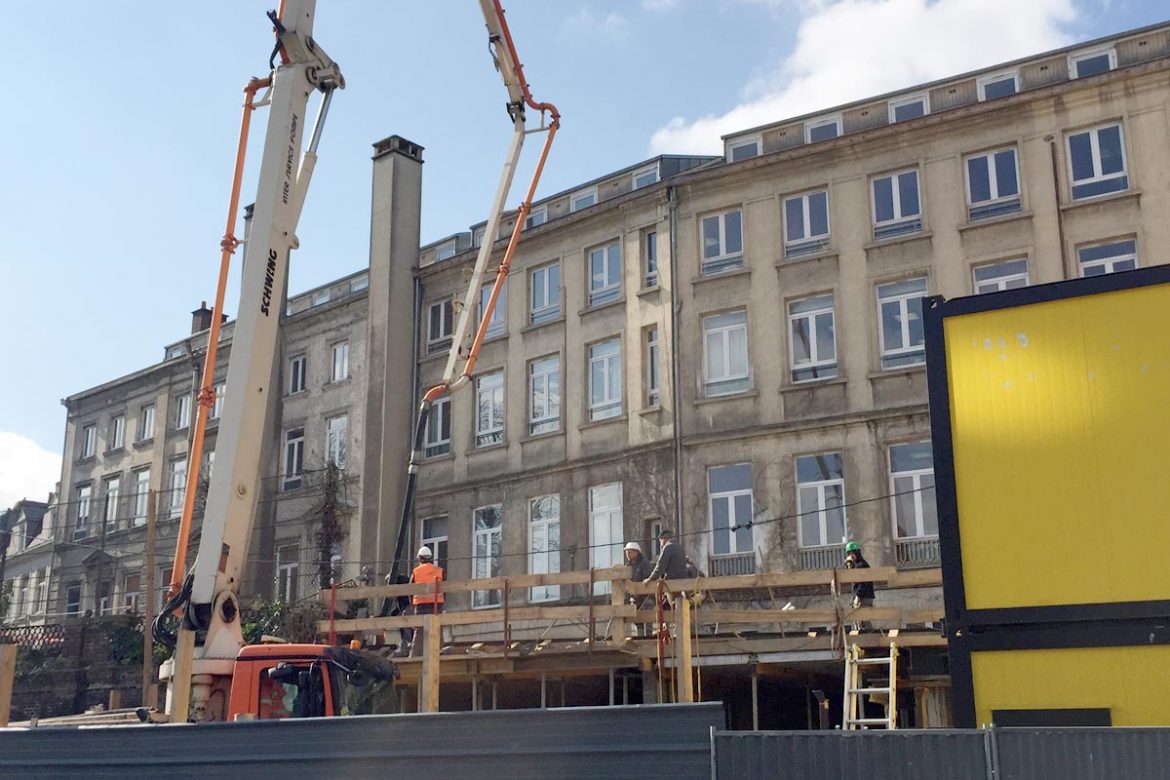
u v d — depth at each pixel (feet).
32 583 153.38
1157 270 37.78
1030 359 38.78
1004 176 84.17
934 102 90.33
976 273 83.92
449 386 64.54
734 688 69.10
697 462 90.22
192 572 43.11
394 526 105.70
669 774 29.86
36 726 40.42
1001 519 38.09
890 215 87.71
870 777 28.84
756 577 52.08
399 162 113.70
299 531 115.65
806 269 89.45
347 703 42.93
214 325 45.39
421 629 58.85
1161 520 36.42
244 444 44.45
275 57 48.21
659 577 54.24
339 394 116.67
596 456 96.02
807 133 94.89
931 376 39.83
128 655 105.19
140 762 35.04
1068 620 36.73
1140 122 79.92
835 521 84.43
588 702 66.49
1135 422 37.24
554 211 112.16
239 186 46.70
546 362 102.68
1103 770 27.78
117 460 145.79
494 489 102.63
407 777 31.94
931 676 54.85
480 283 65.77
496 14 63.26
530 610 53.67
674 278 94.32
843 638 51.88
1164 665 35.68
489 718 31.60
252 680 41.88
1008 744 28.40
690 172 94.58
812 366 88.33
